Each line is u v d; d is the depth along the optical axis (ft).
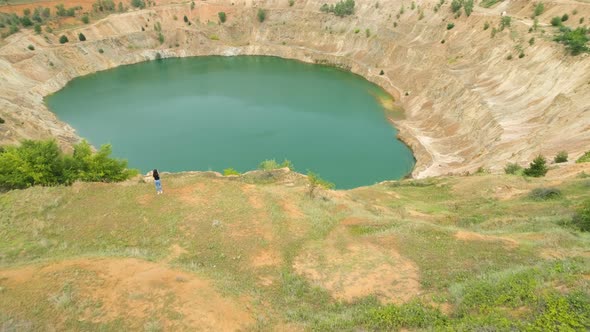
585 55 203.82
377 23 416.67
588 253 69.05
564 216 98.12
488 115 225.35
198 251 76.38
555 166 148.25
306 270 72.54
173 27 494.18
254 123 293.02
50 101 338.34
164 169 233.14
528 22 284.41
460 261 72.64
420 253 76.33
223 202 92.32
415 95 314.55
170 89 369.71
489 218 112.06
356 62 406.82
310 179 127.13
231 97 346.54
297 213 93.71
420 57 341.62
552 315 46.85
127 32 465.47
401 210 126.00
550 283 55.21
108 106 327.88
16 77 334.24
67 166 114.62
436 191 154.81
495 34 288.51
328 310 62.23
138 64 453.99
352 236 86.17
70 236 81.15
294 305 63.26
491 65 270.26
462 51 309.01
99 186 97.91
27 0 463.42
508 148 191.93
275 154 249.96
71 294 55.98
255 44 485.56
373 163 240.32
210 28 499.10
